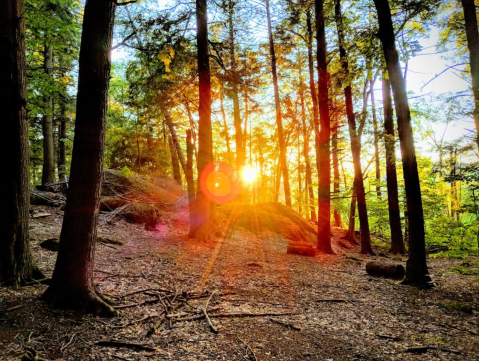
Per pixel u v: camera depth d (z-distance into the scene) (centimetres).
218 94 1355
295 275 842
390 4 908
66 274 444
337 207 1684
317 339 441
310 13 1466
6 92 495
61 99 1623
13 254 497
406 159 777
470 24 941
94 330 393
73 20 1422
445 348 420
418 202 774
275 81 1831
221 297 599
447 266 1098
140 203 1311
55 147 1992
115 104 2436
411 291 718
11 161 500
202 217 1146
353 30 938
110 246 862
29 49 1400
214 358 361
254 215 1612
